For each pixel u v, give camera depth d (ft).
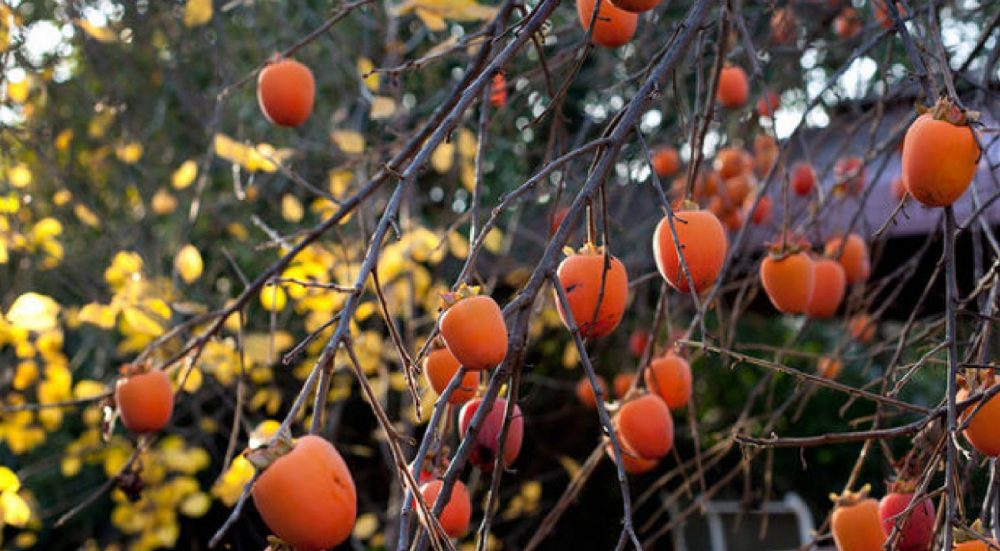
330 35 16.30
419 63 6.92
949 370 5.50
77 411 19.30
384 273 12.53
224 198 17.44
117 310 11.05
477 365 5.03
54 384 13.08
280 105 7.95
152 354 9.62
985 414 5.45
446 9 9.23
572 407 19.22
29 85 13.46
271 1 17.58
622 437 7.20
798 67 11.62
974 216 6.66
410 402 14.29
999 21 7.98
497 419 6.05
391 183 15.88
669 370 7.43
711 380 22.08
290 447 4.27
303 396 4.46
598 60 15.29
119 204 17.03
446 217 13.29
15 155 14.94
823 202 8.87
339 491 4.22
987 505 6.38
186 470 14.78
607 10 6.50
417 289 14.01
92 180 17.67
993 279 6.82
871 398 5.94
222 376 13.12
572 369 19.70
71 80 16.74
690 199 6.38
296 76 7.97
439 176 18.21
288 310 15.75
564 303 5.27
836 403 21.88
